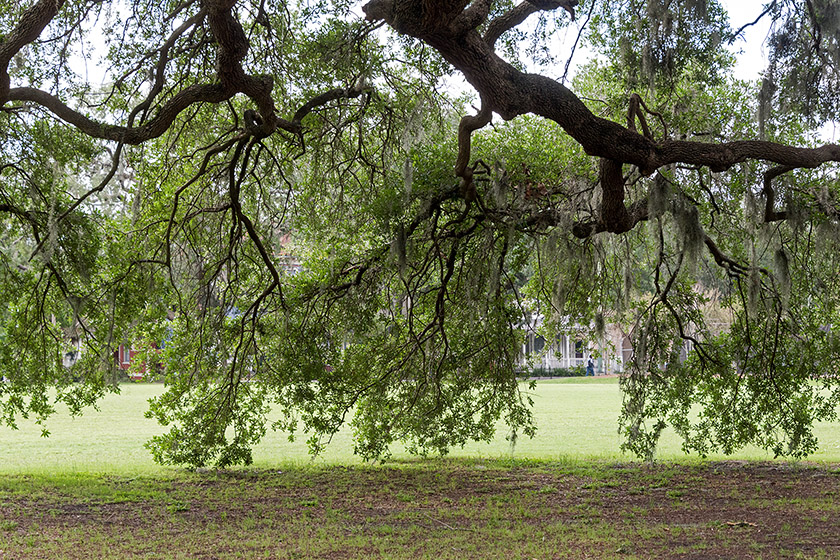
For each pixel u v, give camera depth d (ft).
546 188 34.81
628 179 36.70
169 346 42.04
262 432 43.98
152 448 43.78
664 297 38.45
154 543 26.02
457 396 41.57
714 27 30.32
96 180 39.34
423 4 23.91
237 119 35.55
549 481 39.86
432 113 37.63
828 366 42.75
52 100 28.32
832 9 30.27
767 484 38.24
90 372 40.01
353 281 39.86
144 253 38.88
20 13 31.86
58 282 36.47
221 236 40.65
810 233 34.60
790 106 32.60
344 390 42.60
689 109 36.86
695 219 30.19
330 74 36.09
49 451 55.31
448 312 39.96
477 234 36.42
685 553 24.14
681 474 41.68
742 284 39.34
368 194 38.11
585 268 35.32
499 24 28.22
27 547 25.29
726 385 43.60
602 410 86.84
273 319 41.50
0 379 39.19
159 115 28.32
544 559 23.53
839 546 24.70
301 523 29.60
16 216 37.04
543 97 26.50
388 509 32.60
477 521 29.99
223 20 26.07
